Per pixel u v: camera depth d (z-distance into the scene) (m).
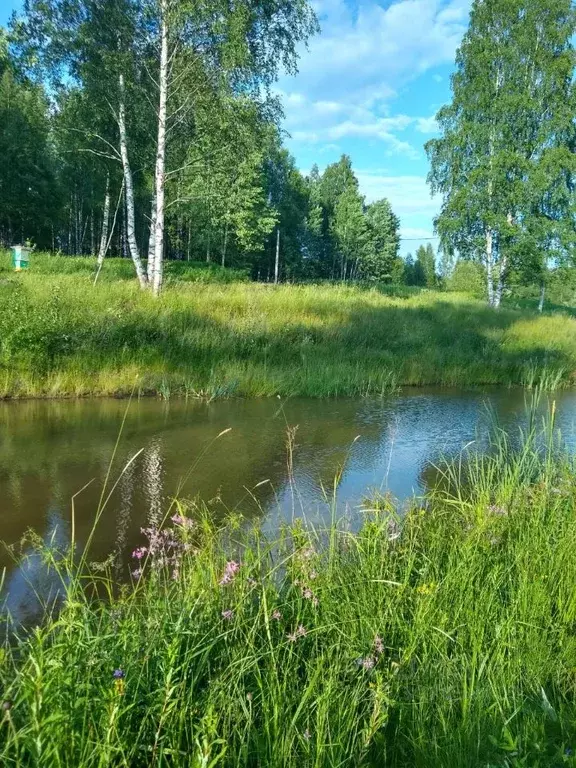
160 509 4.55
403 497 4.97
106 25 15.69
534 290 50.28
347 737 2.05
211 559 2.99
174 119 16.84
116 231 42.88
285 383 9.47
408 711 2.27
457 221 28.39
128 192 16.41
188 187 17.98
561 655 2.64
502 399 10.16
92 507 4.52
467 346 13.85
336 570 3.09
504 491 4.23
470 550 3.26
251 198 39.38
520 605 2.87
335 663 2.32
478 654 2.57
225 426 7.12
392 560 3.28
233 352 10.12
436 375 11.62
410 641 2.57
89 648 2.03
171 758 1.85
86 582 3.41
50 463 5.45
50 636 2.50
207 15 14.23
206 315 11.57
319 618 2.70
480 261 30.56
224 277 27.52
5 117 32.56
